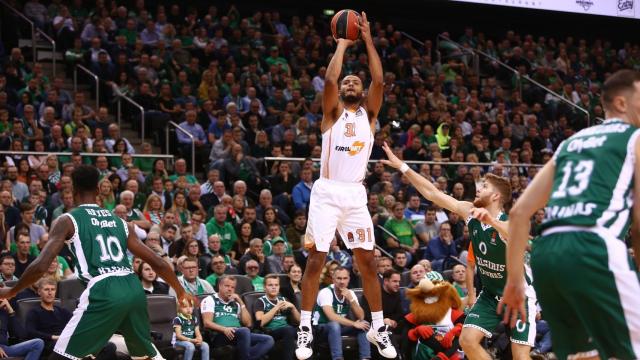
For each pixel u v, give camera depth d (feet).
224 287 28.81
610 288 10.91
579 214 11.12
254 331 29.30
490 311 19.40
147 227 32.99
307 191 39.19
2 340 25.55
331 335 28.89
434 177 43.39
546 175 11.80
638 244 11.80
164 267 17.71
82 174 17.53
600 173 11.19
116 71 46.88
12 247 29.50
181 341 26.91
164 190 36.78
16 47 47.67
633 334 10.90
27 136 38.75
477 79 60.29
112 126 40.60
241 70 51.37
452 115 54.34
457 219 39.58
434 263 35.65
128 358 26.32
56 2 51.42
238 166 40.16
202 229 33.83
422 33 69.77
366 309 30.07
